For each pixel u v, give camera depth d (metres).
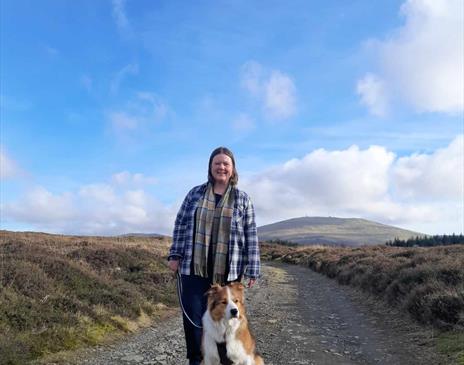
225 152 2.86
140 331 5.43
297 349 4.50
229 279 2.80
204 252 2.79
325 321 6.16
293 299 8.51
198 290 2.84
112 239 20.80
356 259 12.80
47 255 7.05
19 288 5.24
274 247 30.23
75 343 4.41
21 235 16.09
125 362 4.06
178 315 6.54
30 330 4.32
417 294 5.82
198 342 2.88
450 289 5.39
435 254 8.88
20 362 3.65
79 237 20.09
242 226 2.86
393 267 8.20
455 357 3.82
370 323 5.88
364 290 8.73
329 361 4.04
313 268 16.25
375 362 4.00
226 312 2.67
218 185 2.89
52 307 4.96
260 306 7.64
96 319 5.18
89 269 7.39
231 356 2.71
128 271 9.12
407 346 4.48
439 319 4.94
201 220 2.80
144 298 6.78
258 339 4.99
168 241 23.64
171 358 4.22
